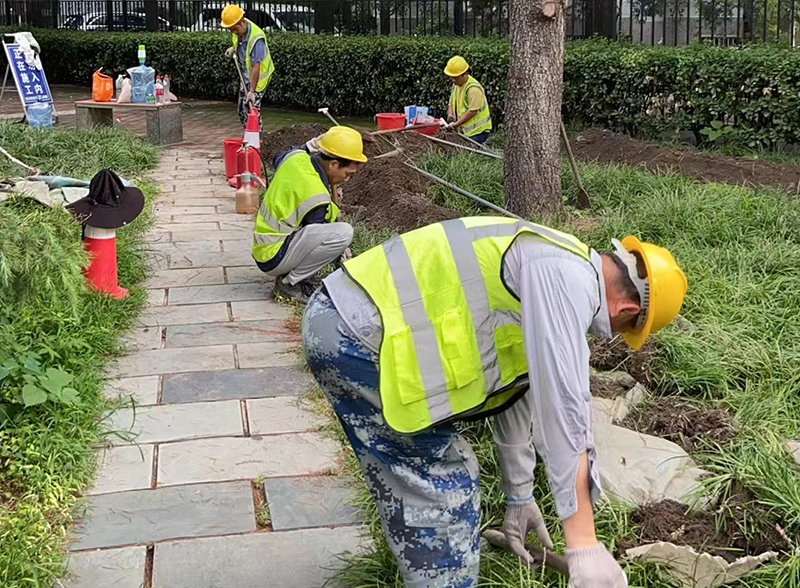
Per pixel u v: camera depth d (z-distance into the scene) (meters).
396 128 10.72
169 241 7.67
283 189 6.01
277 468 4.10
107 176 5.79
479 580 3.17
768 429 4.18
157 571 3.37
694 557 3.17
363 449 2.78
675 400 4.61
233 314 5.98
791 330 5.25
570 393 2.38
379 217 7.83
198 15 21.19
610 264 2.60
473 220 2.75
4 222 4.04
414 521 2.73
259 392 4.84
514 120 7.71
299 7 19.36
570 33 15.05
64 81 21.83
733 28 13.32
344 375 2.67
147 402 4.70
